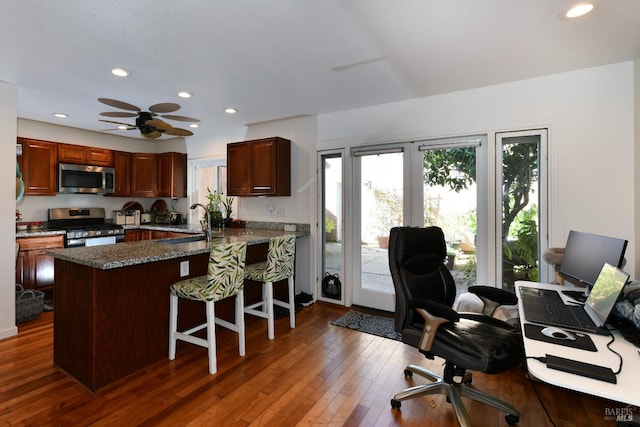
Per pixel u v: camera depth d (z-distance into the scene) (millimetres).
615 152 2598
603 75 2623
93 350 2131
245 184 4297
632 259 2541
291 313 3254
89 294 2152
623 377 1064
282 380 2283
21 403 2000
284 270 3135
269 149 4082
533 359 1183
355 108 3768
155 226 5109
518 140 3008
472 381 2293
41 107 3725
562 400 2078
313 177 4105
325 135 4016
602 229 2645
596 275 1843
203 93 3260
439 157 3395
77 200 5070
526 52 2373
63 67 2613
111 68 2635
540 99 2846
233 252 2480
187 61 2508
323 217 4133
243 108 3777
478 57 2455
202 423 1839
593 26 2016
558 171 2781
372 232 3807
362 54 2396
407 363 2535
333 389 2180
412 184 3518
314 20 1942
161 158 5492
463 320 2039
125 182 5344
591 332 1445
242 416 1903
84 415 1896
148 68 2637
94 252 2426
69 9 1826
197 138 5391
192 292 2408
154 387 2188
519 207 3016
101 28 2033
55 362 2449
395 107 3543
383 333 3104
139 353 2410
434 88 3109
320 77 2838
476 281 3209
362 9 1830
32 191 4289
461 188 3287
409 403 2041
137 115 3148
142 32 2078
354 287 3943
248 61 2510
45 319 3383
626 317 1462
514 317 2309
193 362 2529
